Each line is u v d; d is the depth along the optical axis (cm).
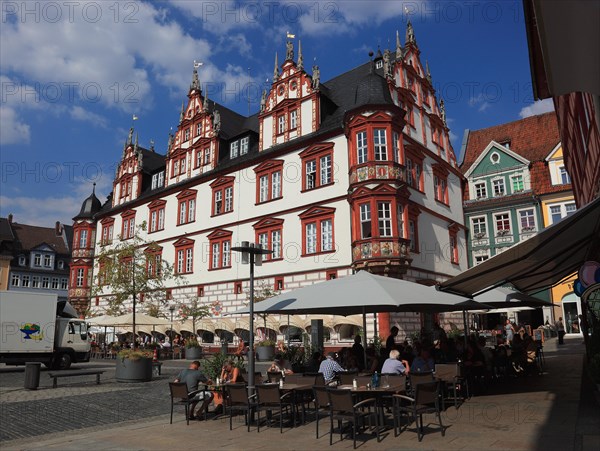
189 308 3716
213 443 909
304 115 3378
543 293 4034
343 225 3008
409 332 2902
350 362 1502
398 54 3484
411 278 2992
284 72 3584
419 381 1072
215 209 3906
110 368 2802
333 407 888
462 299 1321
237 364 1388
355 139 2966
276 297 1370
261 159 3584
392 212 2786
